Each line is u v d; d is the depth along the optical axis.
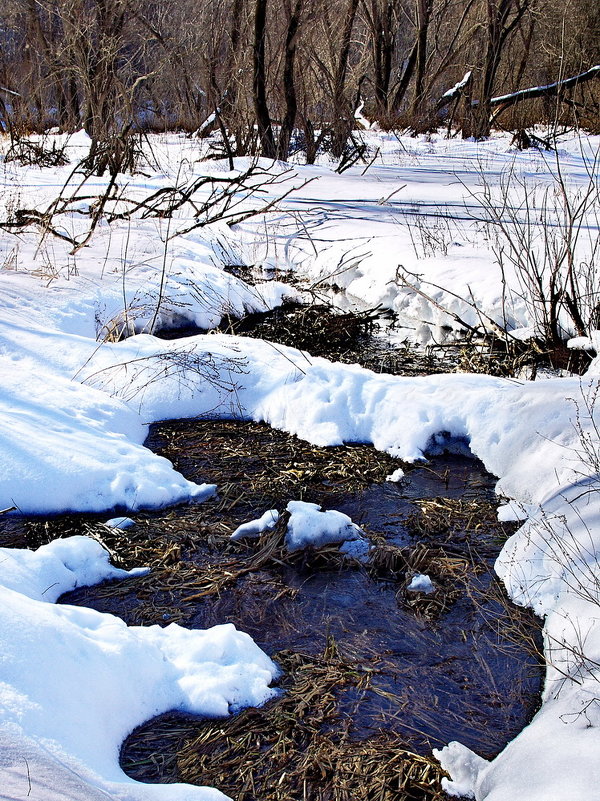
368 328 9.00
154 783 3.01
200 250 11.23
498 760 3.00
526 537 4.45
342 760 3.15
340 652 3.84
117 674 3.33
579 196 7.45
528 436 5.46
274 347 7.20
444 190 14.70
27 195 13.59
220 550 4.78
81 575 4.46
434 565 4.54
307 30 20.88
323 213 13.01
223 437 6.32
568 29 23.38
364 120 27.02
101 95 14.73
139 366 6.87
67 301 8.27
